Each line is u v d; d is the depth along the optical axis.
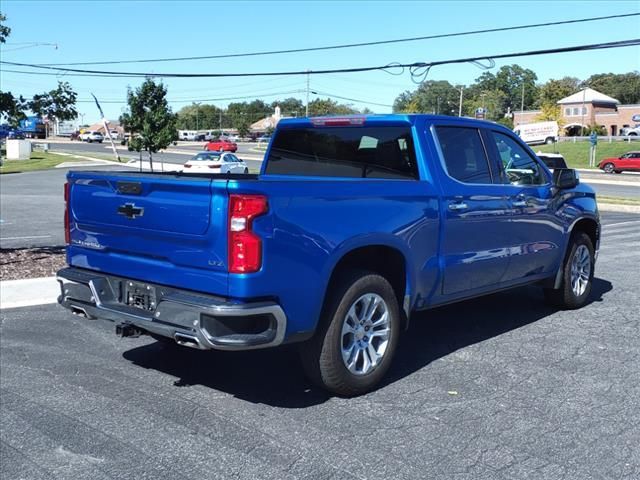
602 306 7.63
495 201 5.88
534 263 6.59
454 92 128.62
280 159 6.41
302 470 3.68
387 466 3.73
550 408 4.58
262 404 4.64
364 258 5.04
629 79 152.12
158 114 36.16
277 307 4.13
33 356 5.70
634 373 5.31
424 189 5.18
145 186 4.43
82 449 3.95
